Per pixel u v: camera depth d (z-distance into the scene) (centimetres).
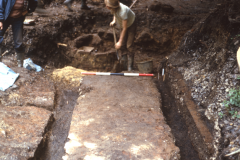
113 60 648
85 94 409
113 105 373
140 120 337
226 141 269
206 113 335
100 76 484
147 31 692
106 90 421
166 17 738
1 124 309
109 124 324
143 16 736
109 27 722
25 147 278
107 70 648
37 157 293
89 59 636
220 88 351
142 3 865
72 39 666
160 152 274
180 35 704
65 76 495
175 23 730
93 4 818
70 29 672
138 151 274
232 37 410
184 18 732
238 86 331
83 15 711
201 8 857
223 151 256
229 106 310
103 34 700
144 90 430
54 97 421
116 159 262
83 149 276
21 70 465
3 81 406
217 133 294
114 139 294
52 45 603
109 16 734
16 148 273
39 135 309
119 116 344
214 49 449
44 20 617
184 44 527
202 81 408
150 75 500
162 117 349
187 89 409
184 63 484
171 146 286
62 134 349
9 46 546
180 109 400
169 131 318
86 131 309
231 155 246
